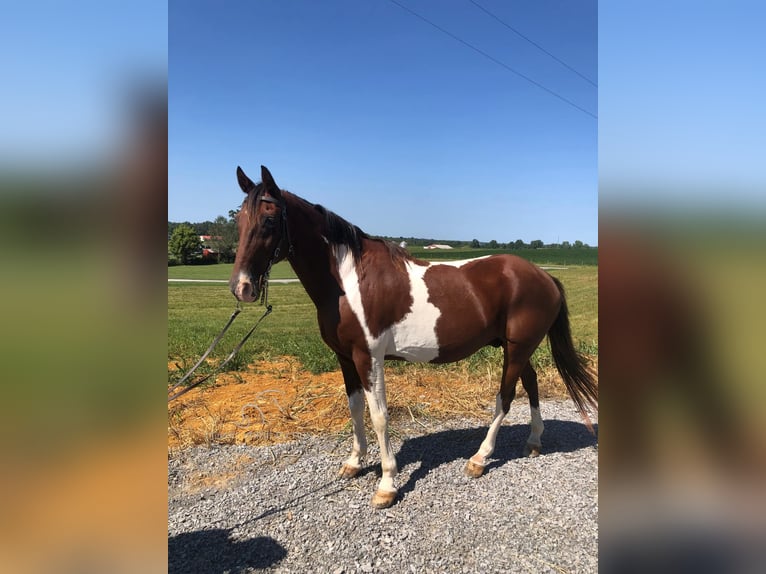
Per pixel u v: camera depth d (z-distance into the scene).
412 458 3.54
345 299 2.88
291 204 2.79
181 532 2.66
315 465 3.45
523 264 3.23
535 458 3.50
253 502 2.95
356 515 2.79
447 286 3.04
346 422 4.23
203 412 4.50
